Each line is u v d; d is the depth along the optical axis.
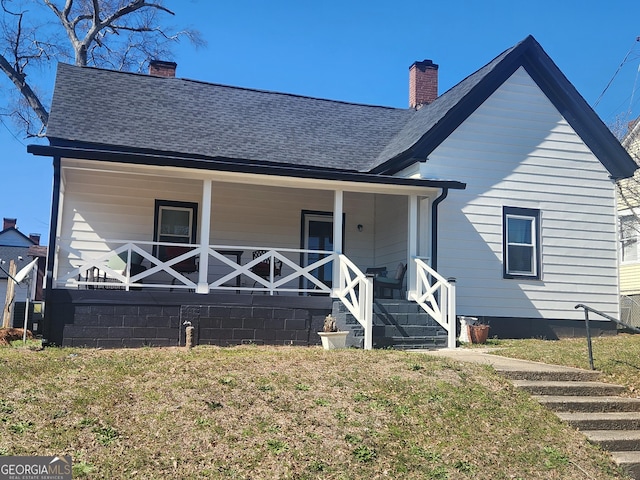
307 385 7.35
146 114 14.70
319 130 16.19
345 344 10.66
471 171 13.76
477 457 6.21
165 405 6.53
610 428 7.34
